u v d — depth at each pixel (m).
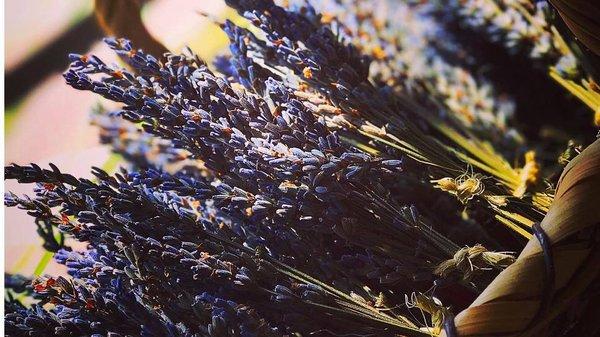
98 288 0.42
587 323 0.38
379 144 0.44
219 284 0.42
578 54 0.48
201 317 0.40
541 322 0.36
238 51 0.45
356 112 0.44
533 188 0.42
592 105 0.46
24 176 0.42
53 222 0.43
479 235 0.45
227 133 0.42
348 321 0.41
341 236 0.41
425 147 0.43
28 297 0.53
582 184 0.36
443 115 0.53
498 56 0.58
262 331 0.39
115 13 0.57
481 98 0.55
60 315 0.42
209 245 0.41
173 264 0.41
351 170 0.40
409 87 0.54
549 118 0.56
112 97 0.43
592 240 0.36
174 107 0.42
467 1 0.53
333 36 0.46
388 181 0.45
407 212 0.41
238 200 0.41
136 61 0.44
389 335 0.41
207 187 0.42
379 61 0.56
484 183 0.43
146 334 0.40
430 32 0.58
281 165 0.41
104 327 0.41
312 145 0.42
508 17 0.51
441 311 0.40
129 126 0.56
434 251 0.42
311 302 0.40
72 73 0.43
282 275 0.41
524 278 0.36
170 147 0.53
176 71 0.44
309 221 0.42
